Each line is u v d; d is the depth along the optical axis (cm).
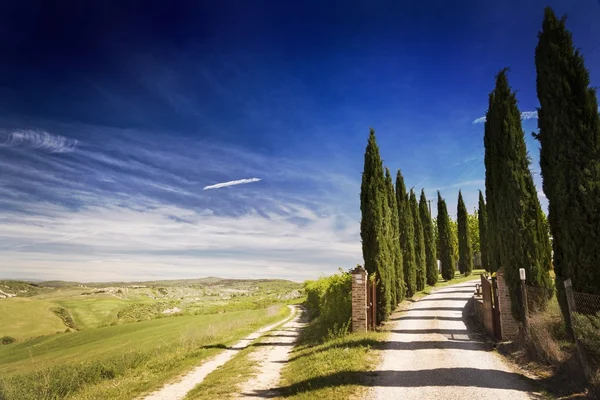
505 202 1376
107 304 10175
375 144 1978
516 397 750
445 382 866
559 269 1014
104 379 1416
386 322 1834
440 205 4591
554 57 1039
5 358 3856
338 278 2025
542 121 1071
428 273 3844
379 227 1884
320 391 861
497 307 1370
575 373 802
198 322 3969
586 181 937
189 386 1158
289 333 2470
